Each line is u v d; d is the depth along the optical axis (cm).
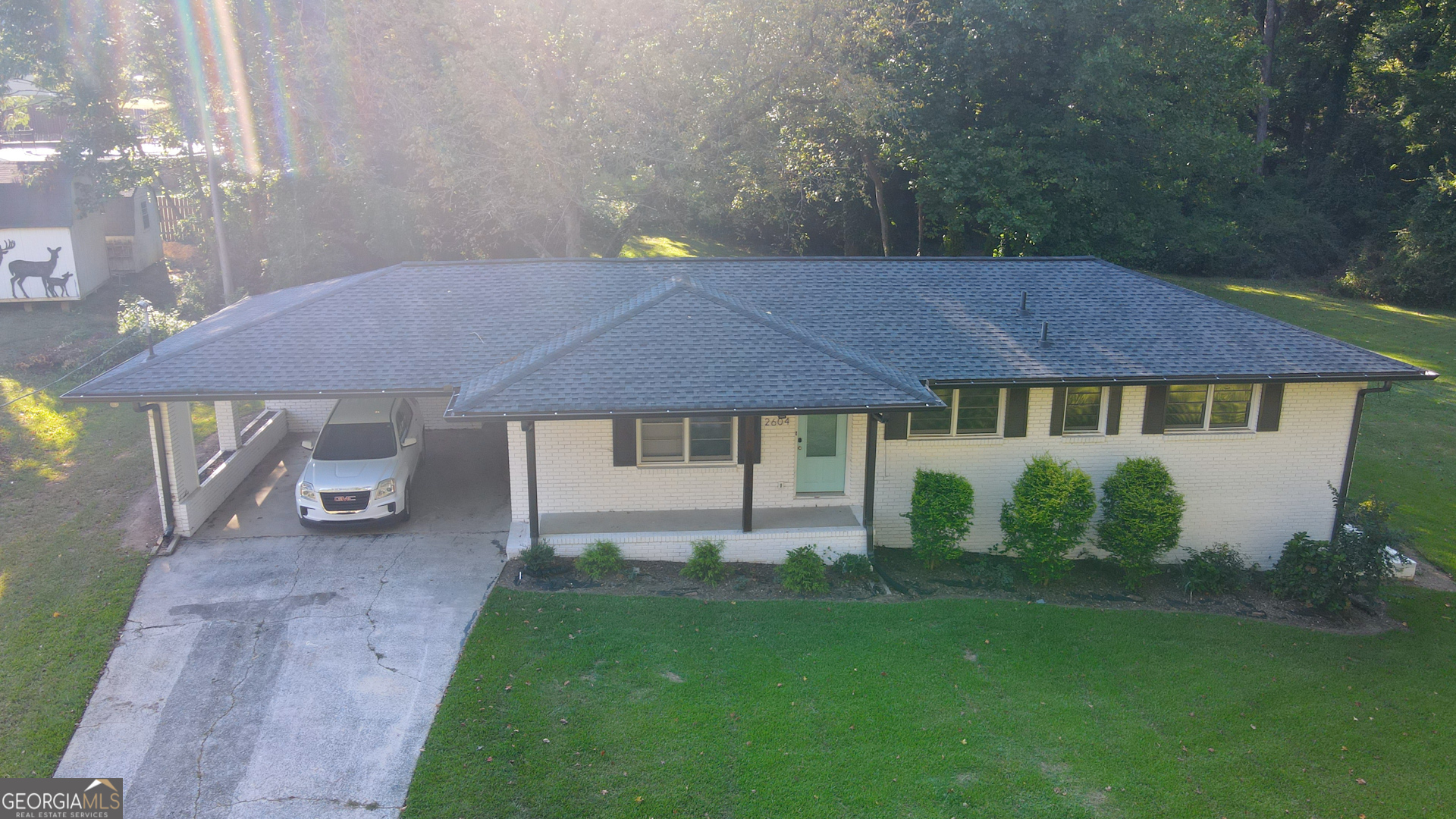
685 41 2405
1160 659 1146
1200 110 2983
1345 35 4472
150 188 2847
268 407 1827
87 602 1141
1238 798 884
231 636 1080
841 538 1341
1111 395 1408
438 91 2292
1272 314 3500
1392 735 1015
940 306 1552
